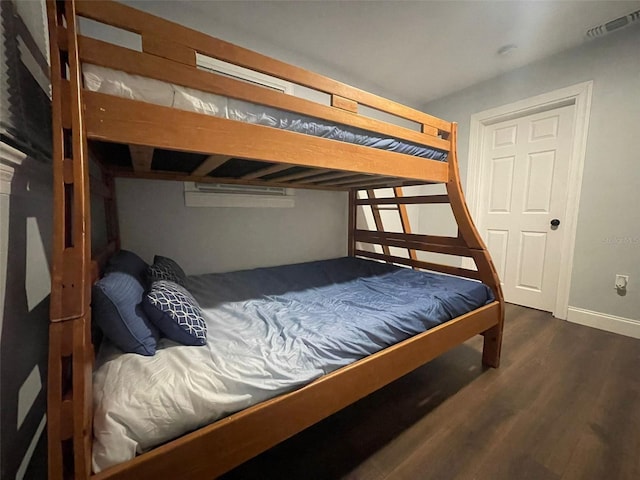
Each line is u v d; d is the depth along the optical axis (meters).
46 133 1.13
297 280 1.94
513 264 2.78
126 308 0.86
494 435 1.15
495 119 2.78
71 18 0.73
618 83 2.03
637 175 1.99
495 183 2.88
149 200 1.88
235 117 0.98
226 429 0.74
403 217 2.61
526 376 1.57
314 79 1.16
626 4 1.76
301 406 0.88
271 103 1.03
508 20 1.92
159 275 1.24
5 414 0.74
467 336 1.49
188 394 0.72
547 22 1.94
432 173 1.65
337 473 1.00
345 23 1.98
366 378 1.05
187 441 0.68
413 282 1.83
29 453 0.88
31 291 0.90
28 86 0.97
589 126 2.19
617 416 1.24
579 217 2.27
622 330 2.09
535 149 2.57
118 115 0.78
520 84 2.58
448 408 1.32
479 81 2.84
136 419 0.65
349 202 2.81
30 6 1.00
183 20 1.85
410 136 1.49
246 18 1.94
